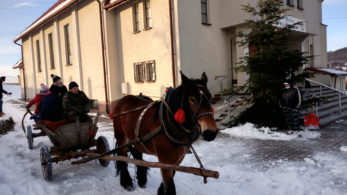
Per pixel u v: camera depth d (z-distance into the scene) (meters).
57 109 6.50
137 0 14.13
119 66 15.84
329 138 8.70
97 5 15.88
